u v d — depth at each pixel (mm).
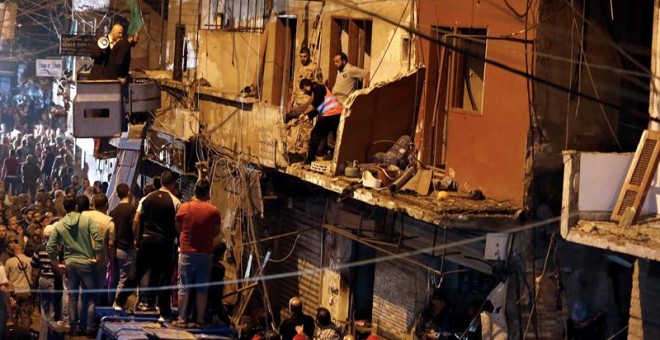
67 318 16906
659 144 13023
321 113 18391
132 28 30203
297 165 18625
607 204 13414
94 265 16312
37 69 39656
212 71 23938
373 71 19016
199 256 15133
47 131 44250
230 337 15016
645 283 13656
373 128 17500
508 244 14906
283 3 21672
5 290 18516
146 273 16359
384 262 18078
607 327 15289
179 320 15219
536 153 14844
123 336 14375
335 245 19297
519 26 14977
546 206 14945
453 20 16469
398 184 16000
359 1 19234
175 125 23109
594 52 15086
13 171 35688
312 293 20297
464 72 16562
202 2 26438
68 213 16531
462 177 16141
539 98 14789
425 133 17219
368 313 19266
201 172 21922
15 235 21953
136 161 21797
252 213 20297
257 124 20000
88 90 19719
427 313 16641
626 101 15352
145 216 15766
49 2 41219
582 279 15203
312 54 20828
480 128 15773
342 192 16625
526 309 14992
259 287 21328
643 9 15281
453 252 15875
